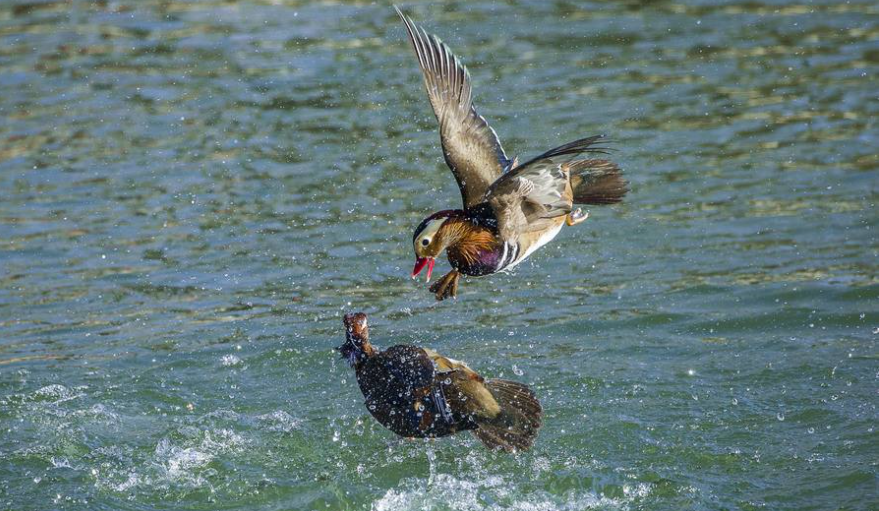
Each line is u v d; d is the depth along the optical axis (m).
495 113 19.77
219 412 11.21
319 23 25.17
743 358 12.02
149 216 16.50
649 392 11.31
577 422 10.77
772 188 16.98
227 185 17.50
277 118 20.09
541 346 12.51
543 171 8.80
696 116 19.70
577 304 13.66
